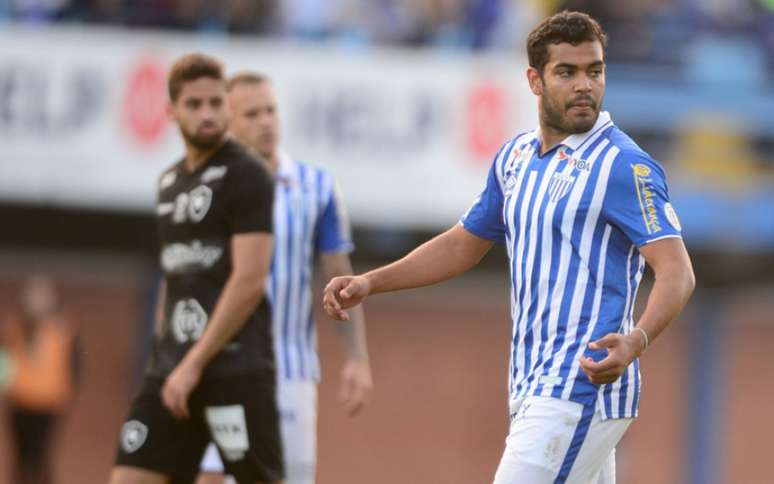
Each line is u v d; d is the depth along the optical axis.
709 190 47.38
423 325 51.31
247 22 44.84
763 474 52.94
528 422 15.47
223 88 19.86
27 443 43.88
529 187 15.92
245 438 19.59
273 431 19.78
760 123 47.84
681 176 47.31
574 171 15.60
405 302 51.19
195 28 44.47
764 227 47.66
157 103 43.78
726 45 50.03
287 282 23.52
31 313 43.88
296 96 44.16
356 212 44.12
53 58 43.44
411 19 46.34
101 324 49.59
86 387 49.41
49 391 43.66
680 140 47.53
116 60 43.66
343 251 24.34
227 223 19.67
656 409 52.44
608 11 48.91
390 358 51.00
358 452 50.38
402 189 44.31
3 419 48.00
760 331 53.03
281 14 45.47
